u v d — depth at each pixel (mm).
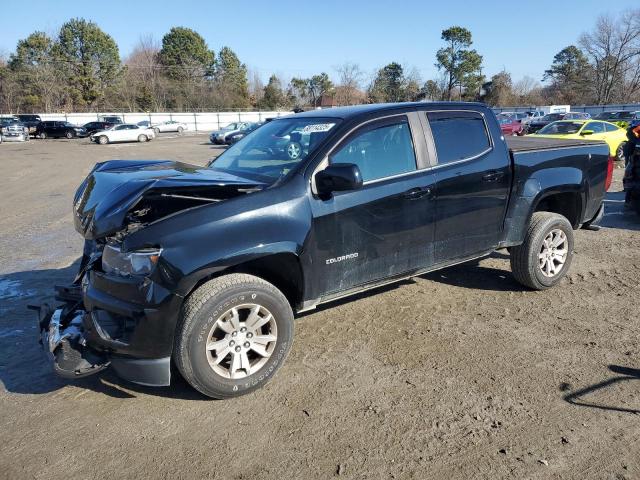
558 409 3271
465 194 4418
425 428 3107
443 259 4461
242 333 3400
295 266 3613
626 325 4492
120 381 3695
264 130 4730
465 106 4609
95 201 3443
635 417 3176
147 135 41312
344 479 2699
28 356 4102
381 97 56281
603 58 66375
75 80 70188
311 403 3387
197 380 3271
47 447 2982
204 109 77938
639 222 8648
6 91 67125
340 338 4316
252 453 2910
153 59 88688
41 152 30156
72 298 3961
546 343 4172
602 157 5508
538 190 4914
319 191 3652
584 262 6367
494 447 2924
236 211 3336
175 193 3574
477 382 3604
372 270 4012
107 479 2723
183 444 2996
